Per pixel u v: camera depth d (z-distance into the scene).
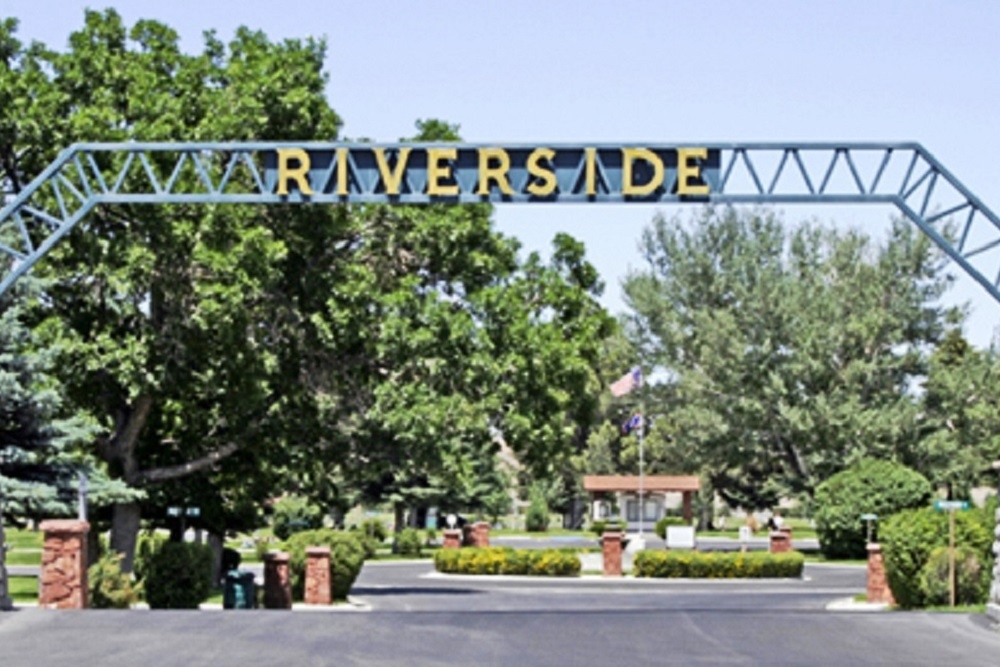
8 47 39.00
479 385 42.12
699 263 88.88
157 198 25.25
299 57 39.62
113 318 38.22
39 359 28.91
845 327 73.88
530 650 17.31
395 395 40.56
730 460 76.75
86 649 17.28
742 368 74.81
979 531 31.36
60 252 36.84
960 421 75.12
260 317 40.31
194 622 20.52
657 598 41.59
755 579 52.34
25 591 36.59
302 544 39.38
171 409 40.62
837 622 20.94
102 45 38.75
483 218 43.56
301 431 42.47
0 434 28.98
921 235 74.75
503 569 53.53
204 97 38.84
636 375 66.81
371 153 24.97
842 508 64.81
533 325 45.66
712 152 24.83
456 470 42.25
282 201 25.02
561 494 103.56
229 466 43.41
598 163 24.81
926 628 20.14
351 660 16.28
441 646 17.66
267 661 16.16
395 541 69.31
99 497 31.08
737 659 16.58
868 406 72.62
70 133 36.50
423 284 43.41
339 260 42.06
